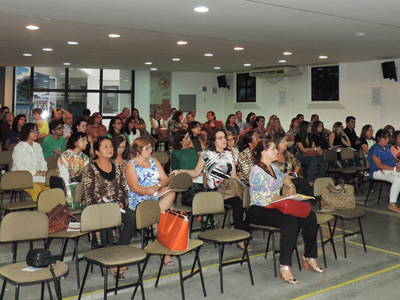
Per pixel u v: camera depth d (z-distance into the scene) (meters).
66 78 15.68
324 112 13.21
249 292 4.26
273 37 8.30
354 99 12.46
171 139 12.10
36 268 3.49
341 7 5.96
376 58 11.41
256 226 4.77
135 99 16.11
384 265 5.07
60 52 10.50
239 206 5.29
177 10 6.17
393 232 6.39
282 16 6.51
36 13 6.41
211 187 5.63
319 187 5.66
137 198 4.90
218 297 4.13
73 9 6.14
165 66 13.41
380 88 11.88
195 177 6.17
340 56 11.04
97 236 5.38
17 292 3.27
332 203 5.55
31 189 6.28
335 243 5.85
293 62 12.34
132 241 5.48
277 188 4.92
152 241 5.33
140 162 4.93
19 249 5.20
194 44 9.19
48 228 3.94
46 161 6.93
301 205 4.61
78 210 5.30
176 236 3.95
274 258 4.66
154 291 4.24
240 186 5.36
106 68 14.01
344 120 12.75
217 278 4.60
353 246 5.75
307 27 7.32
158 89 16.12
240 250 5.38
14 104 15.64
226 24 7.11
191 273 4.19
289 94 14.09
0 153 7.88
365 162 9.77
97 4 5.86
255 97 15.09
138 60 11.94
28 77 15.55
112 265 3.63
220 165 5.62
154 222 4.48
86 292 4.09
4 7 6.09
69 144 5.51
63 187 5.33
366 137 9.83
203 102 16.27
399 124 11.55
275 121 11.31
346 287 4.45
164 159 8.25
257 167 4.87
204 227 5.84
